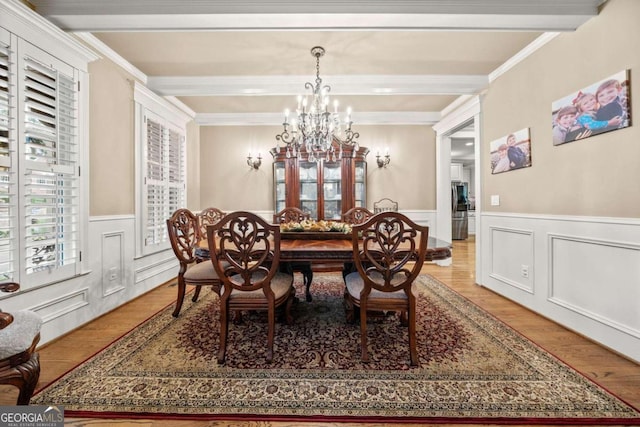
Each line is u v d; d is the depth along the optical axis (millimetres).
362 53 2479
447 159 4152
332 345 1763
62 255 1915
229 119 4191
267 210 4363
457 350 1702
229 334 1913
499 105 2754
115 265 2432
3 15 1536
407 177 4352
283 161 4098
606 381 1406
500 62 2654
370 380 1420
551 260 2150
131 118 2691
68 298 1947
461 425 1150
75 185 1998
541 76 2236
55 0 1775
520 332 1947
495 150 2801
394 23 1896
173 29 1949
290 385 1383
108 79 2379
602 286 1774
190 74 2896
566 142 2012
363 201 4117
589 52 1834
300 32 2166
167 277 3246
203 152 4348
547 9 1775
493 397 1299
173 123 3453
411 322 1544
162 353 1665
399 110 4059
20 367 1103
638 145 1571
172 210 3426
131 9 1781
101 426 1138
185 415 1198
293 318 2178
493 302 2533
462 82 2932
